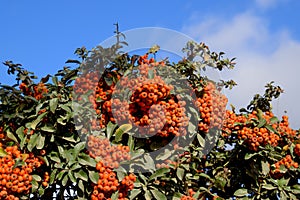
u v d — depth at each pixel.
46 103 5.00
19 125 5.20
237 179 5.96
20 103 5.15
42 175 5.09
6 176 4.62
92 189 4.88
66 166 4.87
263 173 5.55
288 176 5.97
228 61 6.04
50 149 5.06
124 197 4.84
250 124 5.69
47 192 5.21
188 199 5.13
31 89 5.32
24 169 4.76
